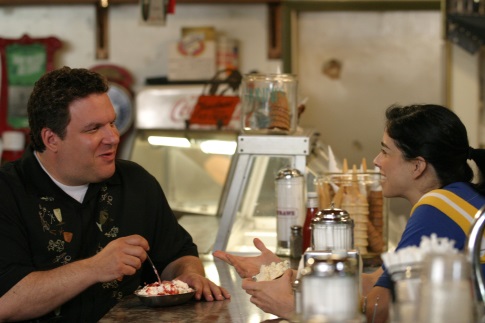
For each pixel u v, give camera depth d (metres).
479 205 2.59
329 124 6.75
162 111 6.29
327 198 3.72
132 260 2.79
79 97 2.93
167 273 3.30
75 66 6.72
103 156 2.99
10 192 2.96
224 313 2.74
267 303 2.56
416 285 1.80
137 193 3.25
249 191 3.90
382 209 3.68
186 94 6.26
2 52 6.59
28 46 6.59
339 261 1.85
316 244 2.51
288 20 6.55
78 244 3.04
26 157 3.06
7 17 6.72
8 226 2.91
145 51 6.66
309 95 6.74
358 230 3.65
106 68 6.66
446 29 6.39
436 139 2.76
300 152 3.83
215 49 6.42
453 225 2.55
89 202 3.11
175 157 5.54
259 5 6.55
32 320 2.93
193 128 5.55
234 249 3.88
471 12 6.34
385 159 2.87
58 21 6.70
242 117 3.94
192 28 6.46
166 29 6.62
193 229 4.54
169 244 3.34
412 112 2.83
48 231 3.00
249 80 3.90
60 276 2.78
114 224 3.16
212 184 5.39
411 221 2.61
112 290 3.11
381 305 2.46
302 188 3.79
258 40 6.57
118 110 6.52
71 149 2.95
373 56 6.66
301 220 3.78
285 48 6.56
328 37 6.67
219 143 5.46
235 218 3.90
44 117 2.95
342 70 6.70
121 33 6.67
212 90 5.32
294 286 2.30
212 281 3.28
